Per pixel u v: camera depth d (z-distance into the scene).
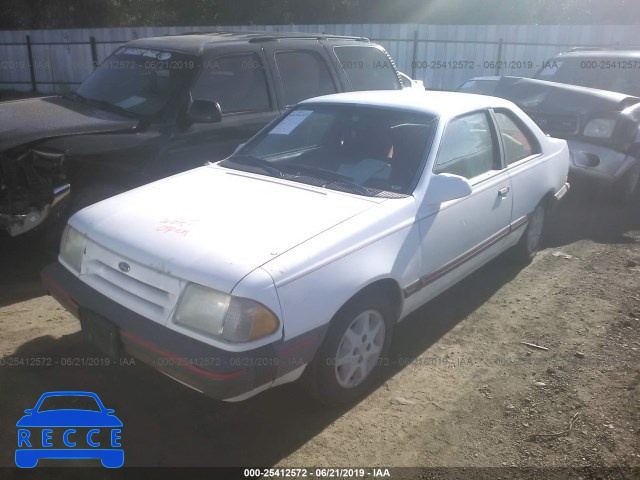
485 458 2.99
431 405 3.40
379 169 3.83
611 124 6.70
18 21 22.11
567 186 5.80
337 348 3.14
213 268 2.77
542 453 3.02
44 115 4.90
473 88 10.77
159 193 3.65
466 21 20.84
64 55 18.09
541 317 4.50
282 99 5.80
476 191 4.13
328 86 6.25
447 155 3.99
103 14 22.11
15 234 4.41
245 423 3.21
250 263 2.79
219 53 5.36
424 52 16.17
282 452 3.00
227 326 2.66
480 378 3.68
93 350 3.82
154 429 3.14
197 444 3.04
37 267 5.02
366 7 21.34
